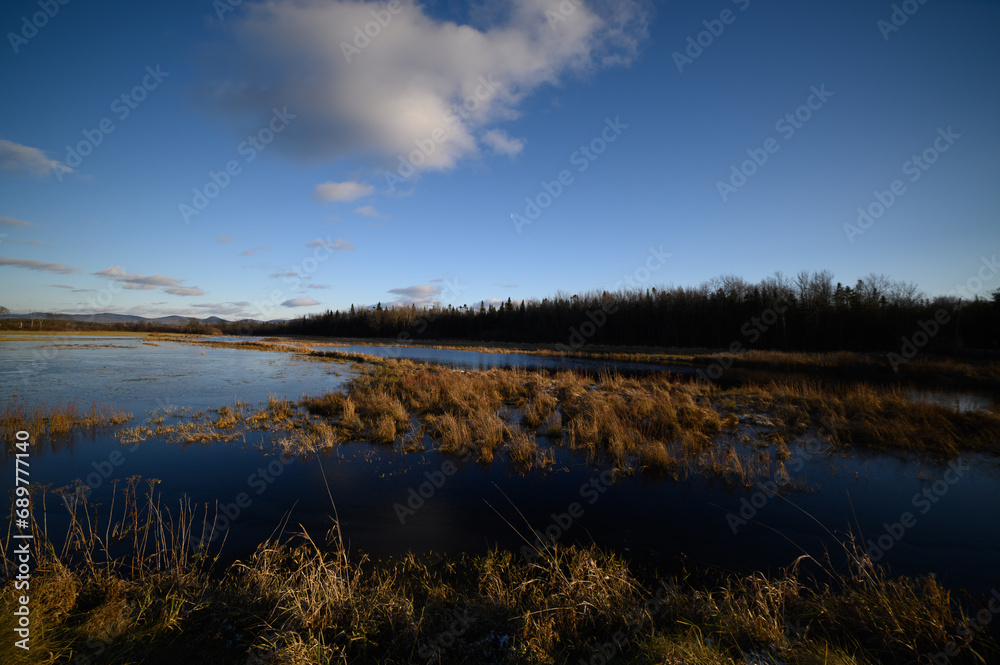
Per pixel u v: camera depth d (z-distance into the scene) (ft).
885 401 38.60
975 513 19.31
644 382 57.52
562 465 25.84
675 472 24.14
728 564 15.06
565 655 9.98
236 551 15.51
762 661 9.14
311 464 25.68
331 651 9.46
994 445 29.01
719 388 55.62
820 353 109.29
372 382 57.82
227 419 35.76
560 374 67.36
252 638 10.09
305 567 12.76
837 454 27.76
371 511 19.38
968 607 12.33
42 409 38.17
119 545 15.58
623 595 12.02
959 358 85.87
